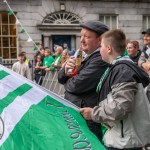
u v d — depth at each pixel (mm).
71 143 3109
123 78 3332
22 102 3170
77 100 4102
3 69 3396
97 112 3434
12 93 3188
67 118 3348
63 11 23797
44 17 23594
